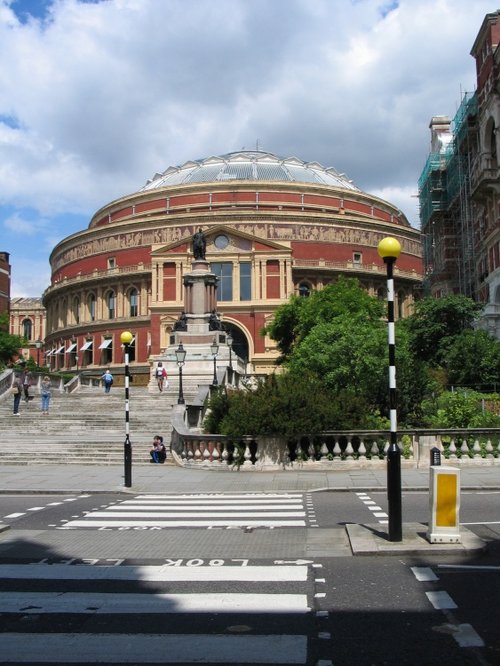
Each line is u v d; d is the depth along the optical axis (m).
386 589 9.38
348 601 8.84
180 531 14.31
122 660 6.93
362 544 11.79
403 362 34.09
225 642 7.38
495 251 60.38
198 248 56.91
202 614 8.38
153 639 7.52
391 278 12.90
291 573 10.35
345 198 102.12
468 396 34.84
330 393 27.45
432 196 81.94
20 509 18.09
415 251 100.44
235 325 82.88
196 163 113.69
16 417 39.16
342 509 17.05
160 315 83.38
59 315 107.19
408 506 17.42
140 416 39.06
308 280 90.25
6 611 8.62
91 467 28.48
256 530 14.26
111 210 106.94
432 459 19.73
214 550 12.23
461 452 25.53
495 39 61.22
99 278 96.75
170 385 51.03
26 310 152.25
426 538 12.17
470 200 69.69
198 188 98.19
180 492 21.16
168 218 92.38
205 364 52.66
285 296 82.75
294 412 25.52
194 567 10.87
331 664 6.76
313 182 105.50
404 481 22.03
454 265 78.75
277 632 7.68
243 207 96.12
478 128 65.94
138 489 21.81
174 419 30.97
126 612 8.52
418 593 9.17
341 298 66.56
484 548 11.40
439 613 8.32
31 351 146.00
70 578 10.27
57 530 14.62
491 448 25.52
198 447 27.06
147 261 93.31
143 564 11.16
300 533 13.80
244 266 84.56
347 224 93.06
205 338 54.06
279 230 90.19
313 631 7.70
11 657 7.04
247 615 8.31
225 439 26.25
